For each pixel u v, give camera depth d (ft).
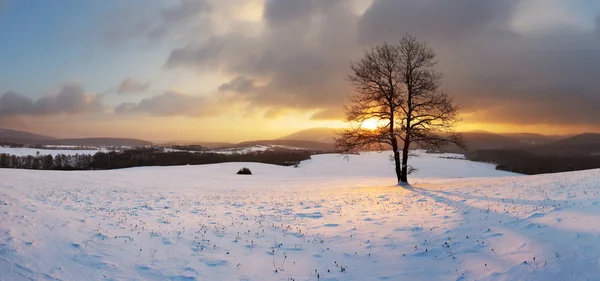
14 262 19.97
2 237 23.31
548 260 20.68
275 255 26.99
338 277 22.68
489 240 25.85
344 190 71.15
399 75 71.15
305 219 39.37
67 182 74.74
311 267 24.52
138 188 76.95
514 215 31.09
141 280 20.36
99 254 23.29
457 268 22.36
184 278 21.38
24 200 39.70
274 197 61.26
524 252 22.53
